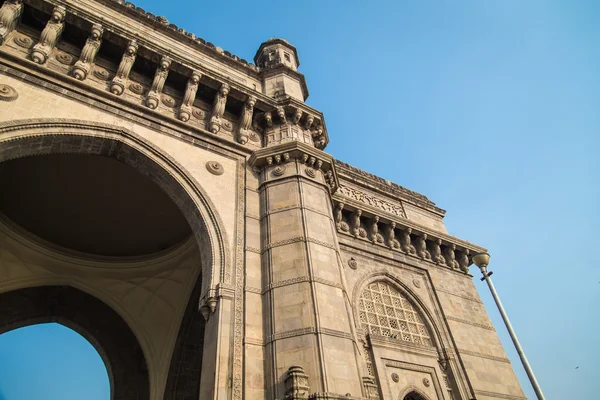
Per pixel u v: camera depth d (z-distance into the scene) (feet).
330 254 43.65
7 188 55.93
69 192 58.39
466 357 61.46
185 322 64.18
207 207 43.47
